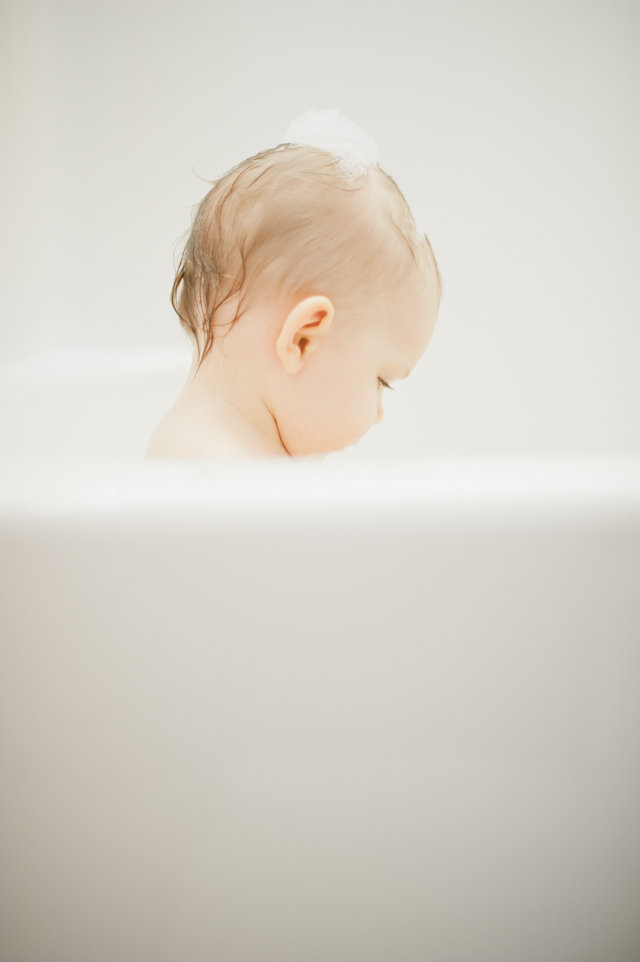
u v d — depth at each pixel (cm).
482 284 136
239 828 44
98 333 134
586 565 41
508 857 45
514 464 43
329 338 73
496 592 41
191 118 135
